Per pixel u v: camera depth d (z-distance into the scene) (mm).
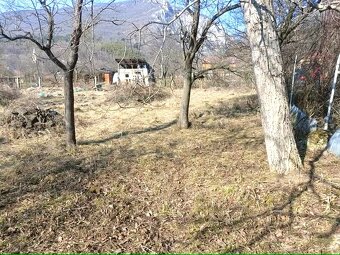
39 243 3887
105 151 7352
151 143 7824
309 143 6113
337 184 4664
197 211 4383
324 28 7840
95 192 5230
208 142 7555
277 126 5094
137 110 13148
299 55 8758
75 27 6574
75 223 4301
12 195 5211
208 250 3566
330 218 3908
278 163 5180
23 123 9344
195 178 5457
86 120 11156
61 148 7727
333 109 7207
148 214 4445
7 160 7039
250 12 5031
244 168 5629
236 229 3912
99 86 26359
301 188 4637
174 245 3721
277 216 4070
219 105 13078
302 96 8016
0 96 15945
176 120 10492
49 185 5539
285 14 8016
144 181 5551
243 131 8383
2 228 4215
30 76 29500
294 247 3496
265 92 5082
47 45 6598
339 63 6527
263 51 4977
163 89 15672
